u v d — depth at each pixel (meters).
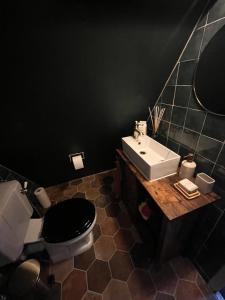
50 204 1.86
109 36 0.91
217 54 0.88
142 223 1.48
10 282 0.96
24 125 1.38
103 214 1.73
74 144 1.85
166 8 0.85
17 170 1.76
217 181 1.01
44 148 1.73
